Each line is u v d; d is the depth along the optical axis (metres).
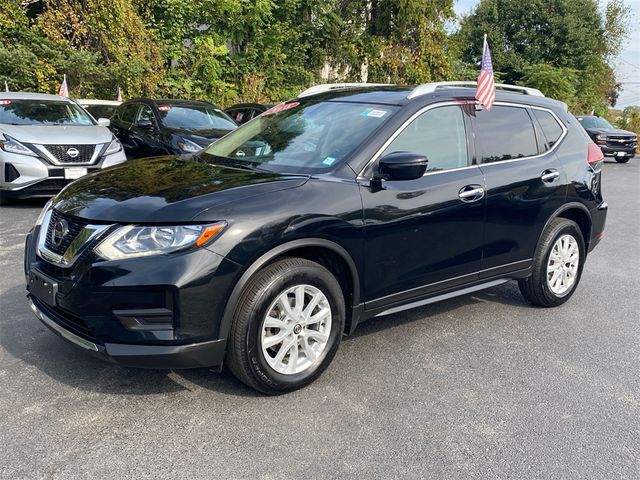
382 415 3.19
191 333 2.97
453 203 3.97
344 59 21.77
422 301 4.03
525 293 5.02
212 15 18.58
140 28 15.80
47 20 14.02
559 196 4.79
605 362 4.02
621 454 2.92
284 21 20.42
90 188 3.46
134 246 2.92
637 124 35.69
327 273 3.39
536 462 2.83
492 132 4.42
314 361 3.44
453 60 24.69
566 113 5.16
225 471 2.65
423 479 2.66
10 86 13.25
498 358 4.02
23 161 7.77
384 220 3.61
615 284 5.95
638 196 12.86
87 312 2.96
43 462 2.66
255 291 3.12
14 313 4.39
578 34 34.78
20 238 6.57
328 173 3.55
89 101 12.41
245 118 12.16
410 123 3.88
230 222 3.03
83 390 3.31
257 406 3.22
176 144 9.07
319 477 2.63
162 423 3.02
